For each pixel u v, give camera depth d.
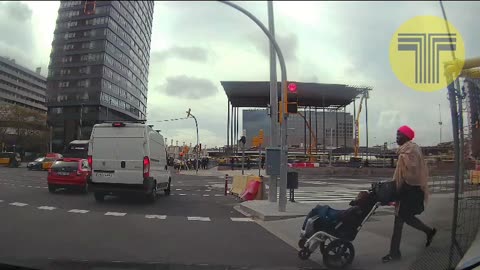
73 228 9.84
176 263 6.79
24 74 58.19
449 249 6.43
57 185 18.44
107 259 6.89
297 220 12.12
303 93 51.50
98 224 10.55
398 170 6.88
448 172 7.93
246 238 9.36
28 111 62.72
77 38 42.09
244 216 13.18
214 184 28.66
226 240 9.03
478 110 6.40
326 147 70.81
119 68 47.47
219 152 102.56
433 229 6.87
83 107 49.12
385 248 7.88
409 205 6.85
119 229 9.92
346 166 44.91
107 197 17.47
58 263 6.53
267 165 16.05
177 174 45.59
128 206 14.71
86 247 7.80
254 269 6.52
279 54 13.83
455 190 6.35
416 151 6.86
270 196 16.06
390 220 10.98
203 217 12.54
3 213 11.90
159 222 11.26
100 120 49.09
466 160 6.39
